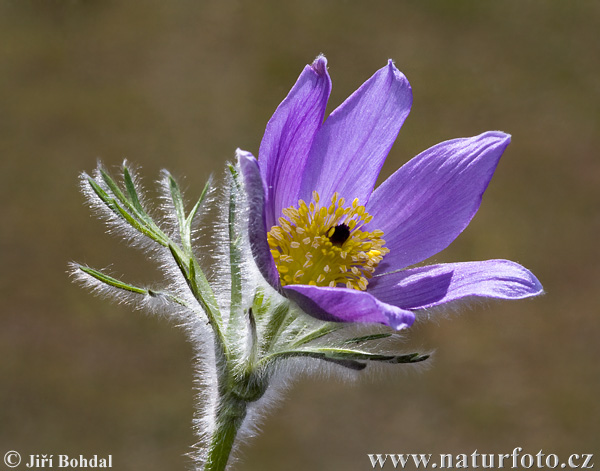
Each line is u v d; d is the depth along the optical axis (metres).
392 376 0.62
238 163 0.61
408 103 0.63
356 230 0.63
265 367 0.62
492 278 0.62
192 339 0.63
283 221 0.63
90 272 0.62
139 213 0.62
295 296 0.61
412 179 0.64
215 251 0.63
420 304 0.62
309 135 0.63
